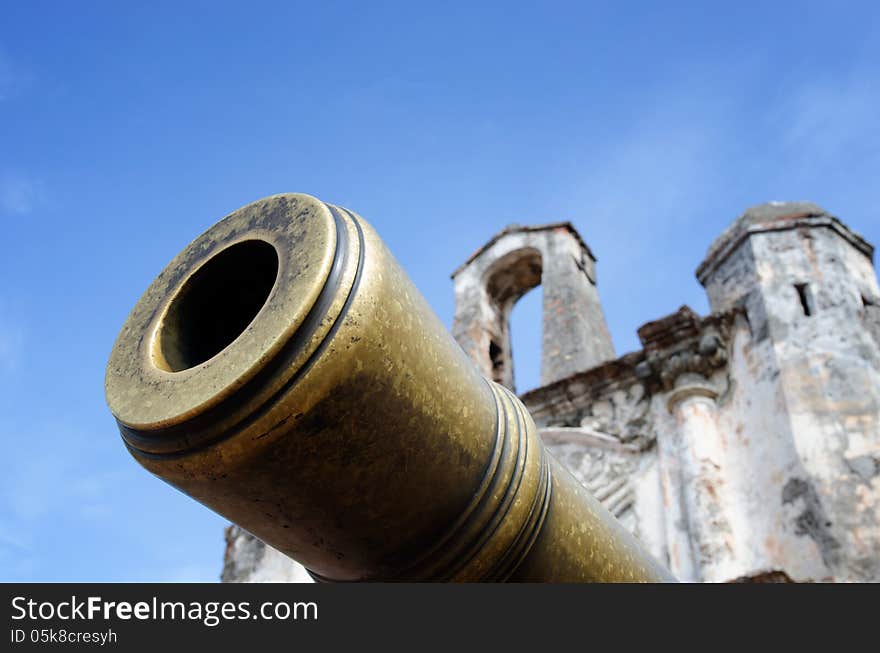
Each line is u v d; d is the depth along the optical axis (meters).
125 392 2.19
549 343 11.09
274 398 1.99
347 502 2.28
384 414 2.16
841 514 7.03
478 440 2.47
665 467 8.30
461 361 2.49
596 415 9.23
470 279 13.27
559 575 2.96
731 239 9.77
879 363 8.20
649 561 3.66
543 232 13.20
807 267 9.06
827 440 7.52
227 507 2.28
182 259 2.50
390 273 2.21
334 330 2.04
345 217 2.28
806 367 8.09
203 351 2.42
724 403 8.52
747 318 8.89
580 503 3.16
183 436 2.05
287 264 2.15
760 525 7.46
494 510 2.54
